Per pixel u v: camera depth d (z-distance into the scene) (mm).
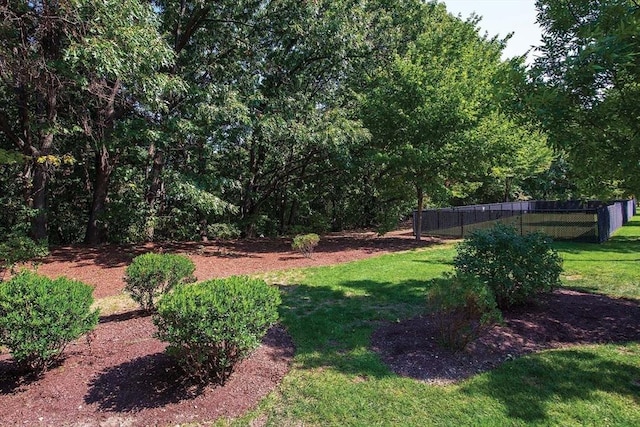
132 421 2967
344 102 15820
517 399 3225
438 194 13414
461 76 12266
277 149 14750
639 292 6277
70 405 3145
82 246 11703
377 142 13547
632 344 4266
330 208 23625
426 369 3760
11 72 6840
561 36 4414
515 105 4215
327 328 4926
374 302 6062
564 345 4305
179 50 12250
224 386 3432
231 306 3258
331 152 13281
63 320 3465
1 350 3982
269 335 4699
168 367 3721
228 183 11758
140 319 5246
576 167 4621
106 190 12625
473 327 4508
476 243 5434
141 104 10023
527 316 5133
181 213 13914
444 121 11789
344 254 10922
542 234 5629
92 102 9695
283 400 3277
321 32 12578
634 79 3789
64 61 7207
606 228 13172
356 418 3012
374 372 3734
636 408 3076
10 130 10977
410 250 11570
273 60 14336
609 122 3984
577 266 8336
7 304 3262
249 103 12023
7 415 3016
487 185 26516
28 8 6637
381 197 16875
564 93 3871
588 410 3057
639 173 4227
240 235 17344
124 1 6922
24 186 11125
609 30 3881
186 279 5566
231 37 12992
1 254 6727
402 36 16141
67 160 8898
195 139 11875
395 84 12742
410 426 2902
